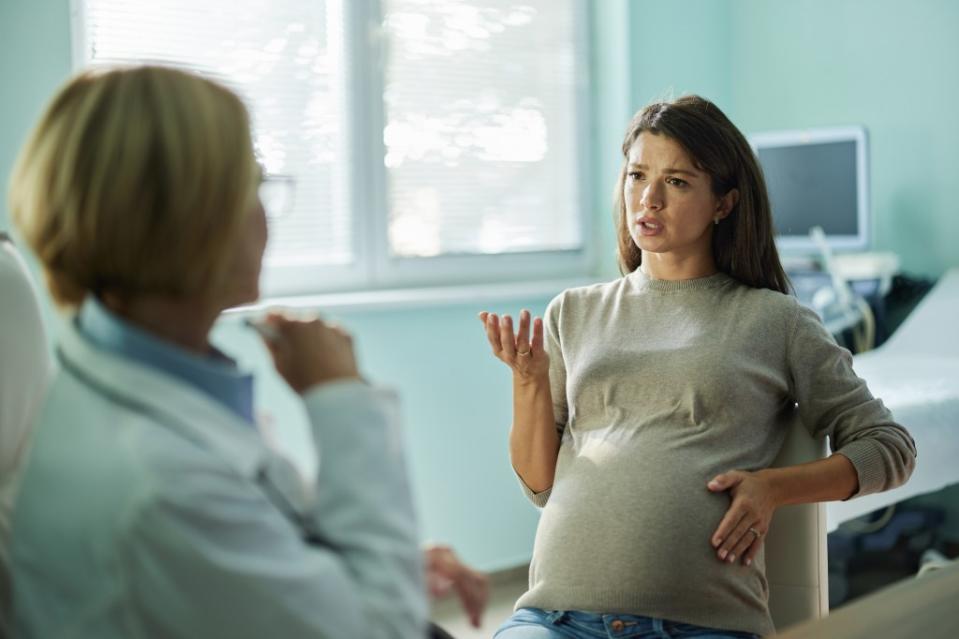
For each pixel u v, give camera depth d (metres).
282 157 2.86
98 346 0.73
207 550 0.65
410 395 2.90
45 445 0.71
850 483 1.34
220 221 0.71
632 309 1.48
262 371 2.60
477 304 3.03
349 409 0.74
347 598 0.69
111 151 0.69
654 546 1.30
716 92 3.61
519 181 3.35
